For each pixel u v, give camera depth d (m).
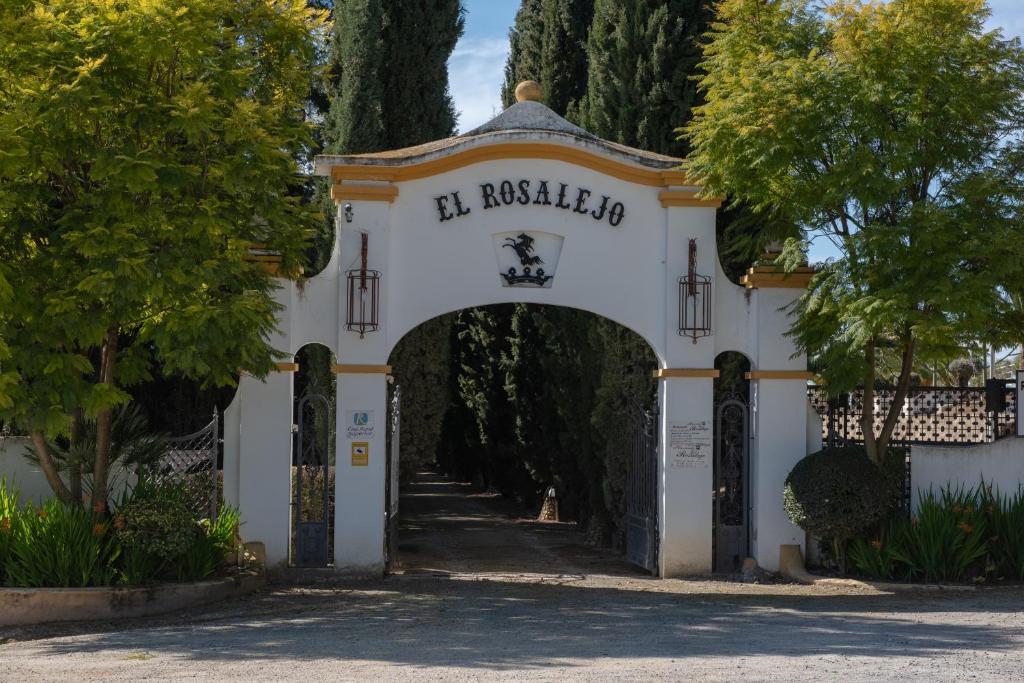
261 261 14.18
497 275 14.90
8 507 12.70
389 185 14.66
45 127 11.55
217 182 12.53
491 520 24.16
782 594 13.38
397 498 15.83
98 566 12.14
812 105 13.26
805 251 14.01
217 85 12.27
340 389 14.58
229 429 14.49
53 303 11.52
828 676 7.83
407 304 14.72
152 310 12.33
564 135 14.77
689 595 13.31
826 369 13.94
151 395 19.41
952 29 13.42
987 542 13.96
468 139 14.67
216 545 13.14
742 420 15.45
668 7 18.00
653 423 15.48
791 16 14.47
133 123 11.73
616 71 18.25
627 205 15.09
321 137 20.17
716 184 14.40
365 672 8.20
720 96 14.24
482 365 27.05
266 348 12.55
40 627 11.41
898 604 12.31
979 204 13.17
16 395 11.52
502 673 8.08
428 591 13.50
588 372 19.25
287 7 13.60
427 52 20.05
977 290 12.55
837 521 13.84
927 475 14.80
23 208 12.07
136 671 8.52
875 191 13.09
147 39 11.45
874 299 12.80
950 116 13.35
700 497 14.98
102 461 12.96
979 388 15.98
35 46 11.34
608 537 19.00
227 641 9.98
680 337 15.01
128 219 11.74
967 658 8.68
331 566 14.73
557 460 22.61
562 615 11.52
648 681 7.62
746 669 8.12
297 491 14.84
